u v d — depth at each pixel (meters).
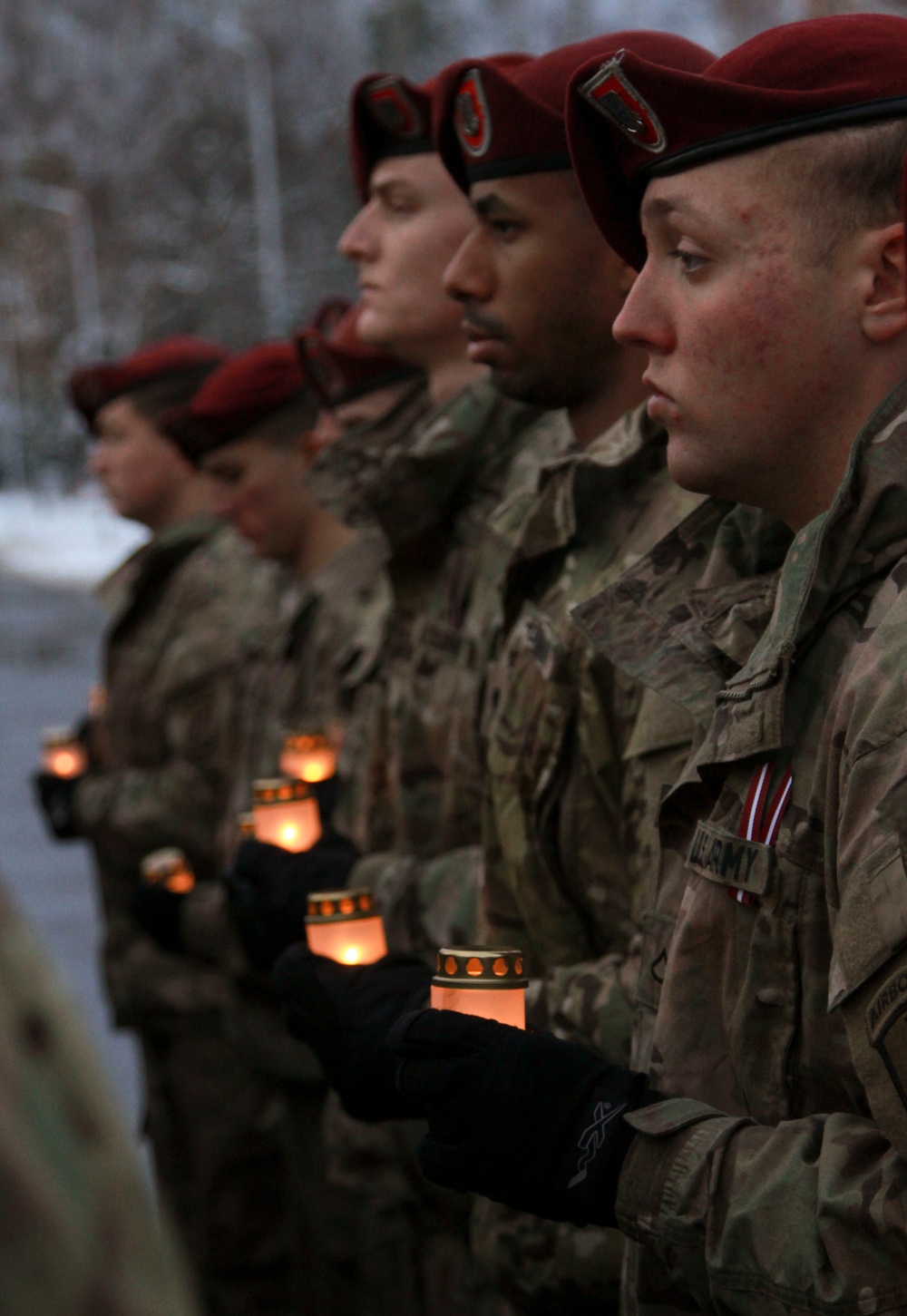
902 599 0.96
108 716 4.04
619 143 1.14
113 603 4.05
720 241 1.08
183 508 4.23
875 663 0.94
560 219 1.65
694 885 1.10
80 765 4.02
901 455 1.02
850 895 0.90
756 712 1.05
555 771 1.55
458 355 2.30
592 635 1.27
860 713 0.93
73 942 5.35
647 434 1.56
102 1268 0.39
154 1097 3.49
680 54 1.64
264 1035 2.77
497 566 2.07
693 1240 0.97
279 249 28.52
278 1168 3.35
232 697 3.50
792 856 1.02
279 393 3.29
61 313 35.91
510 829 1.62
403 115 2.20
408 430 2.60
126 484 4.23
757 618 1.19
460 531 2.15
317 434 3.17
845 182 1.05
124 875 3.68
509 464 2.14
